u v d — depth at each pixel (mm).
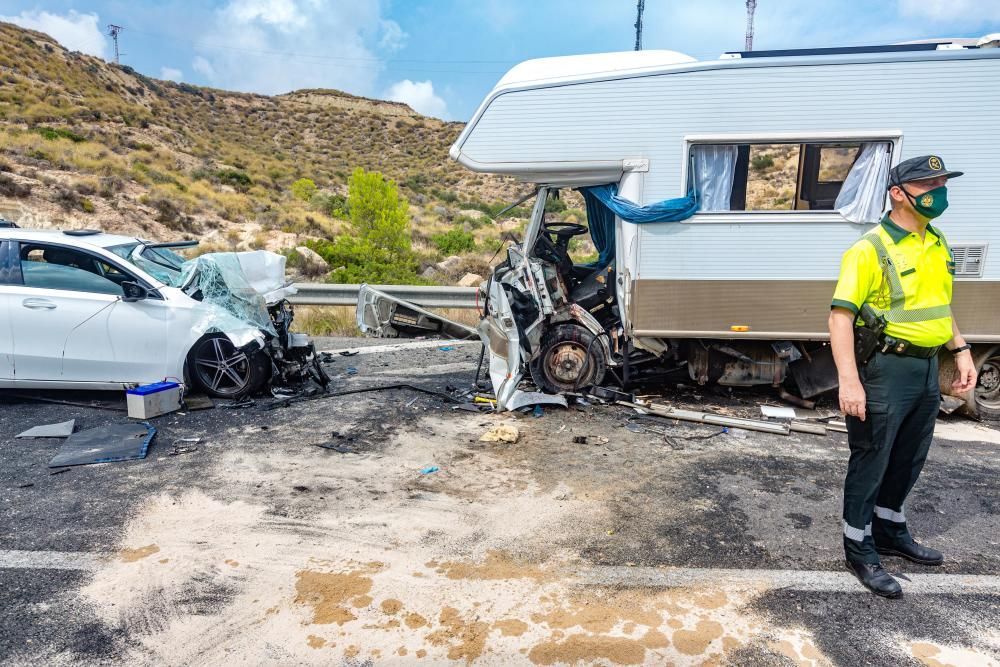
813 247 5594
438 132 71875
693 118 5559
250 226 24359
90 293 5855
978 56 5207
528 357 6277
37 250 5867
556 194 6328
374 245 13688
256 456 4898
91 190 21875
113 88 49594
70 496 4191
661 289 5793
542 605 3072
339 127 69500
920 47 5449
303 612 3000
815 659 2701
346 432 5445
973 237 5441
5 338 5715
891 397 3023
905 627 2922
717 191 5656
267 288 6355
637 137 5645
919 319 2951
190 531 3758
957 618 2994
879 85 5328
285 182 40938
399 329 6812
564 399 6113
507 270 6602
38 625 2887
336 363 8016
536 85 5707
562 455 5027
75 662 2652
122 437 5160
